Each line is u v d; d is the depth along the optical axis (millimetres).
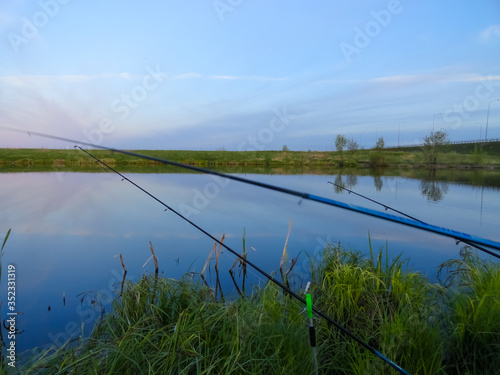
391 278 3414
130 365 2111
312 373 2051
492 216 8539
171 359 2072
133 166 31781
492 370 2383
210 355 2238
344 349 2498
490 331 2535
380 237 6570
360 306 3090
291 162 39188
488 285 3113
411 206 10125
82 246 5906
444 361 2527
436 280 4082
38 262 5078
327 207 10266
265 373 2121
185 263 5094
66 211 9109
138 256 5406
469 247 5262
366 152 37469
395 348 2354
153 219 8242
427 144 33906
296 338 2439
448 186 16000
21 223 7695
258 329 2469
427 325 2617
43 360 2307
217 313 2621
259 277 4473
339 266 3822
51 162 35594
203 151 41812
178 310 3018
